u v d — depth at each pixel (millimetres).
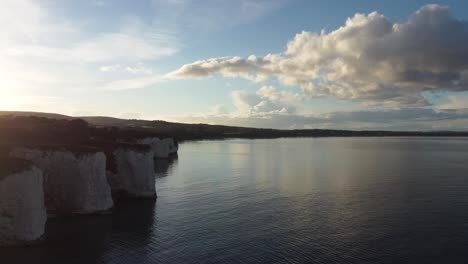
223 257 30828
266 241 34594
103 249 32469
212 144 188750
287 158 113875
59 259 30188
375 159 112812
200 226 39062
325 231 37500
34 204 33594
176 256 31062
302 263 29656
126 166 53156
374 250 32344
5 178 32438
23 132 55000
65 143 53125
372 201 50719
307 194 55500
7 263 29203
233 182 66375
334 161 105688
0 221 32562
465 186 62031
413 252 31875
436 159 113438
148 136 109875
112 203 45938
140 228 38281
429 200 51156
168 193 56156
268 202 49969
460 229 37969
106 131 87375
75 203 42781
